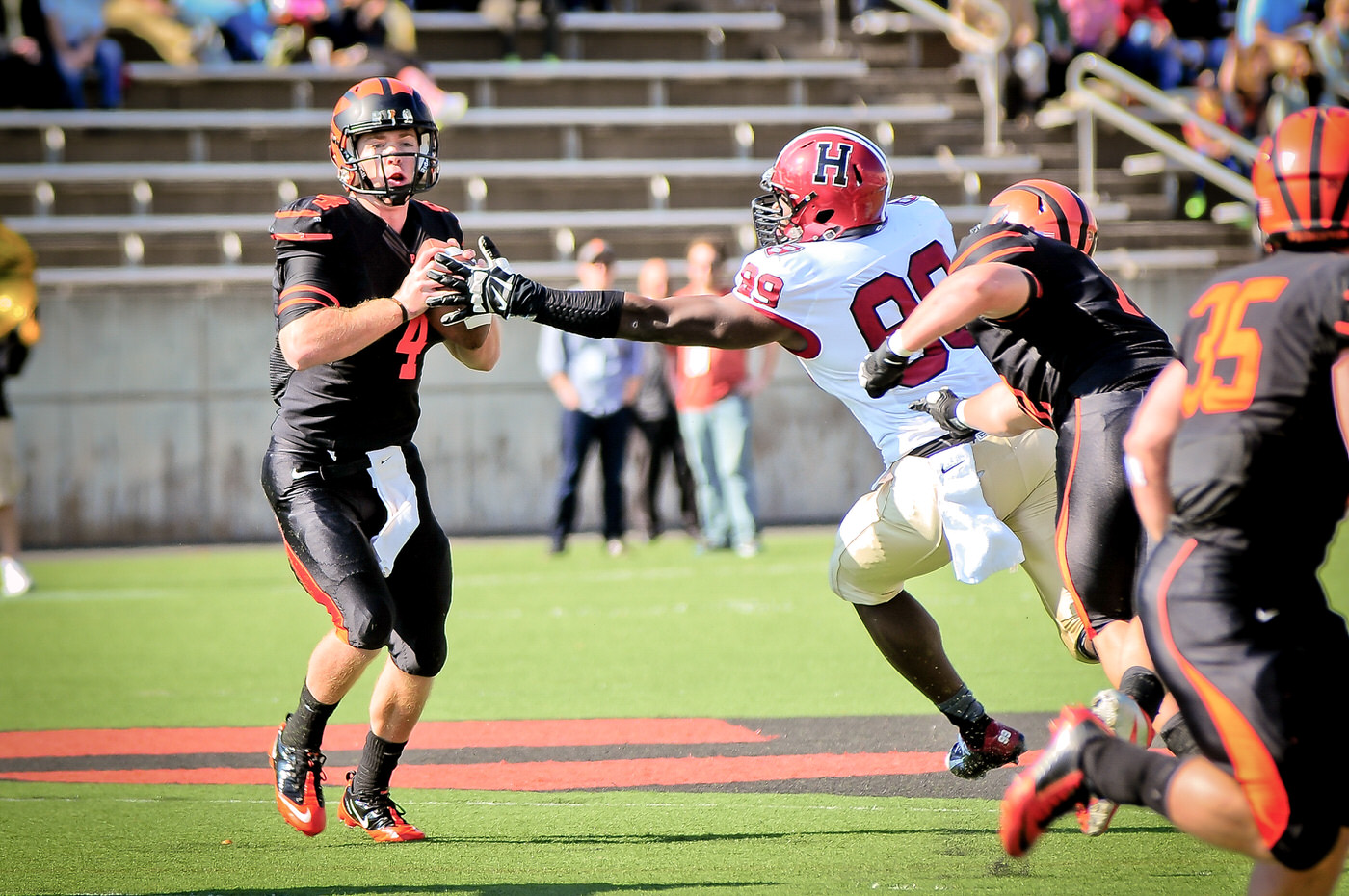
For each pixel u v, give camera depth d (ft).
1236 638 34.12
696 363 140.46
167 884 46.65
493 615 109.70
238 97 199.72
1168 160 204.74
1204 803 34.42
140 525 163.73
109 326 162.81
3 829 54.54
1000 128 211.20
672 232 186.09
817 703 76.74
